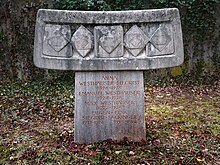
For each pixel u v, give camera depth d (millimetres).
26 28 3830
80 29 1893
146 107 2920
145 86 3705
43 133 2264
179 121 2512
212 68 4055
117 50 1906
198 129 2324
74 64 1908
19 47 3850
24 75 3881
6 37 3826
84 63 1904
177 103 3074
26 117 2666
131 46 1902
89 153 1906
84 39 1896
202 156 1877
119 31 1893
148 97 3281
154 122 2484
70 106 2887
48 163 1833
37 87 3559
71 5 3600
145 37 1906
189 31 3990
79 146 1989
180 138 2141
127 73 1949
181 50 1927
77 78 1956
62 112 2758
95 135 2010
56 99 3080
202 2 3912
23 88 3525
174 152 1915
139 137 2016
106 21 1877
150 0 3816
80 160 1840
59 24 1897
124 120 1996
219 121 2518
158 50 1916
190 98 3271
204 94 3445
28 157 1894
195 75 4016
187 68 4020
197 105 3008
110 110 1987
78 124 2006
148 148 1955
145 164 1791
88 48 1904
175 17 1894
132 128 2008
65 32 1900
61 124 2484
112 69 1911
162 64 1918
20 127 2434
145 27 1908
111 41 1894
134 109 1986
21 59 3867
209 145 2029
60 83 3688
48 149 1972
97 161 1819
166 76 3969
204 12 3947
